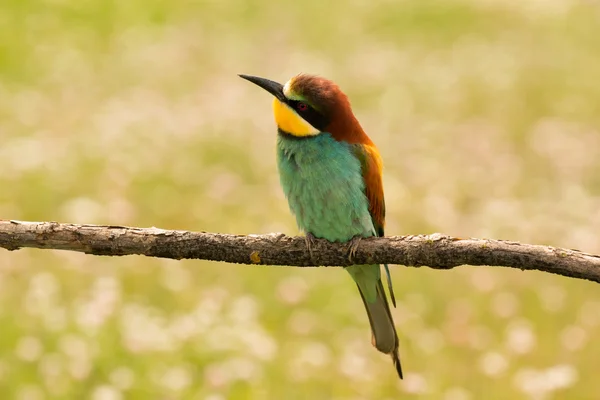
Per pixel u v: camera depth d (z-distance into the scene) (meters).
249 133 17.27
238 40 23.84
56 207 13.55
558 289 11.67
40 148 15.68
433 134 18.27
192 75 20.97
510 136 18.33
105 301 10.06
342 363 9.55
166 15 25.08
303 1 27.55
